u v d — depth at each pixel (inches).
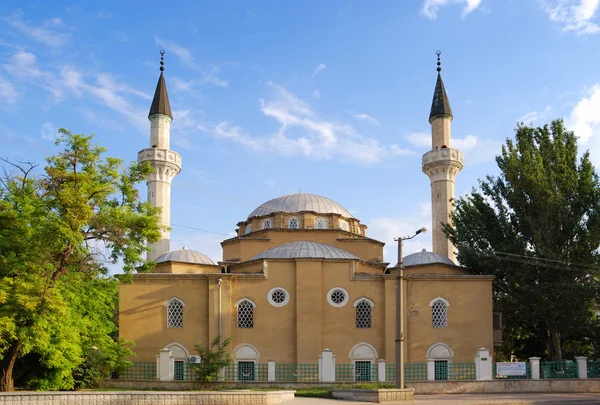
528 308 1518.2
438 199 2049.7
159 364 1362.0
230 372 1430.9
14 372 1104.2
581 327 1485.0
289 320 1464.1
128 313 1451.8
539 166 1533.0
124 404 937.5
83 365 1236.5
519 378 1321.4
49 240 967.0
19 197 1042.7
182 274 1471.5
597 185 1533.0
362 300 1488.7
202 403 959.0
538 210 1551.4
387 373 1417.3
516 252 1523.1
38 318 945.5
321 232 1731.1
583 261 1486.2
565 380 1288.1
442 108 2122.3
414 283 1503.4
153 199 2004.2
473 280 1509.6
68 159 1044.5
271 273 1486.2
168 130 2100.1
